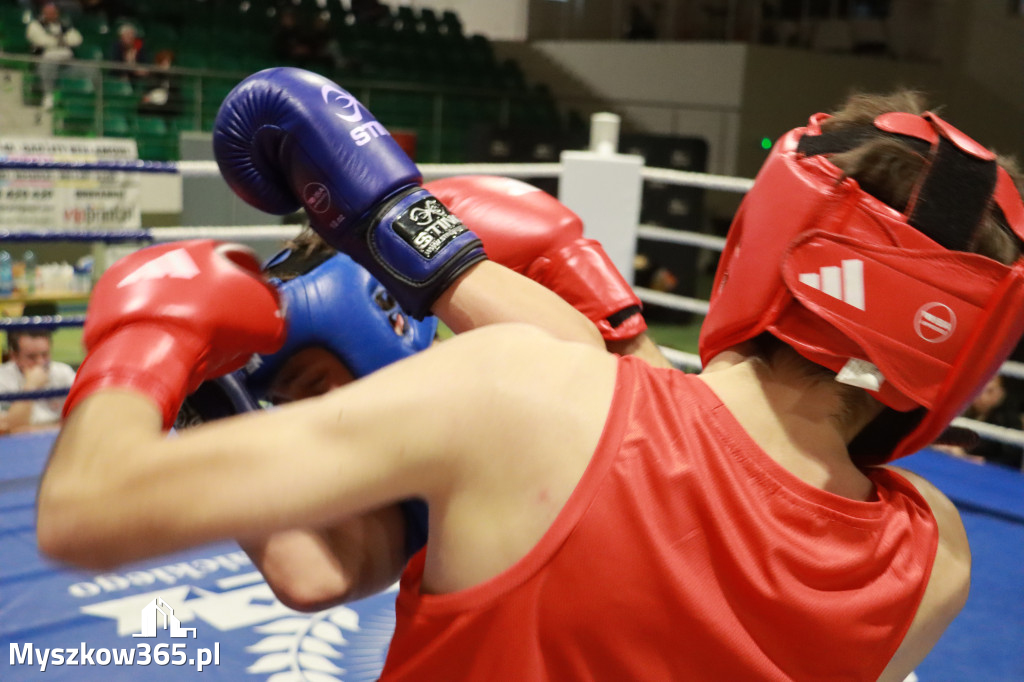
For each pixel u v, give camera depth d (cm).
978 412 409
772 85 984
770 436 69
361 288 114
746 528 65
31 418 410
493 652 65
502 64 1193
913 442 75
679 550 64
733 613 65
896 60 1080
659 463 64
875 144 67
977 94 1104
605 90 1108
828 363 68
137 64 880
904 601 69
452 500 65
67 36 877
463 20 1345
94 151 635
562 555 63
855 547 68
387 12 1208
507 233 113
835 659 66
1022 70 1057
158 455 58
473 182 120
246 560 234
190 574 226
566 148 849
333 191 85
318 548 100
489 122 1080
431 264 82
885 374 66
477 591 64
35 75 809
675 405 67
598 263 115
